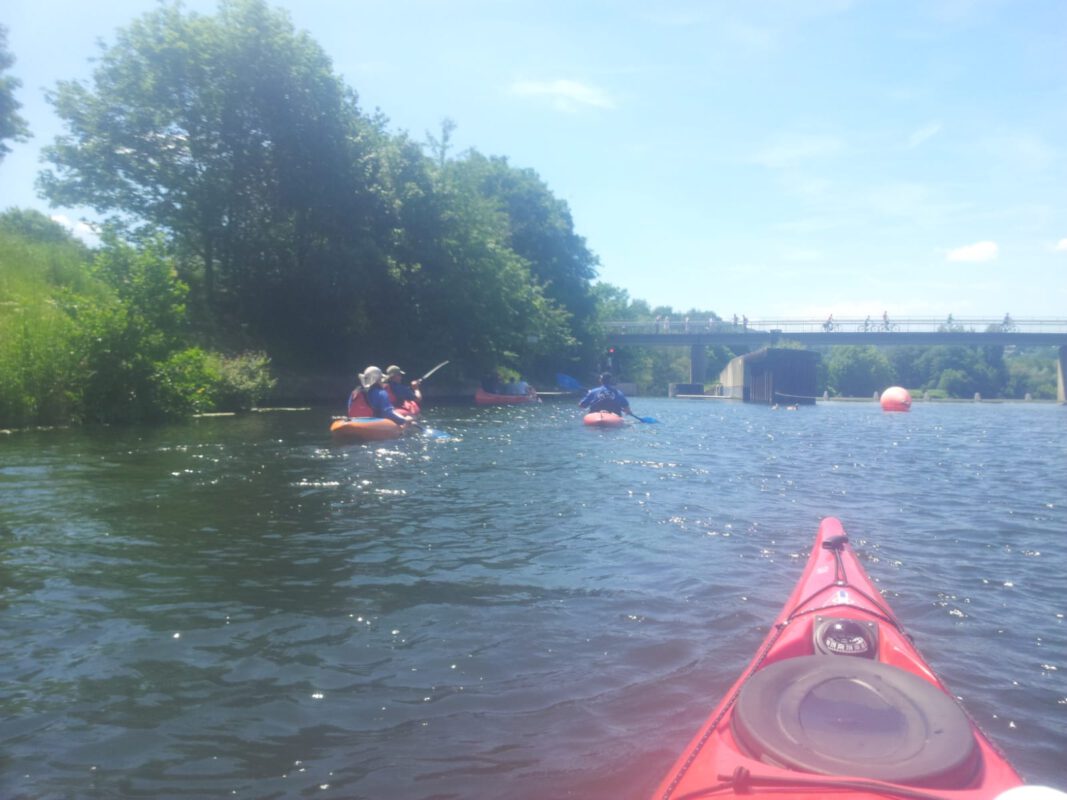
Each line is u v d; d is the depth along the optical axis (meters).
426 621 4.69
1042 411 38.19
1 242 21.59
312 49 28.36
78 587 5.18
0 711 3.50
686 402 40.84
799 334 52.56
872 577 5.63
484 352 36.12
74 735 3.32
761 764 2.26
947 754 2.19
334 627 4.58
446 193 33.62
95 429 14.95
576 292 52.03
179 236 29.05
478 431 16.59
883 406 35.09
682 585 5.41
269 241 29.44
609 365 51.38
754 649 4.28
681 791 2.31
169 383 17.02
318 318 30.48
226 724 3.44
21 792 2.90
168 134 27.59
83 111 26.70
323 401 28.27
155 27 26.89
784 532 7.03
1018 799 1.86
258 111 27.52
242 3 27.39
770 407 34.88
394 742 3.31
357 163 29.83
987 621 4.75
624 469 10.91
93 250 24.72
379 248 30.38
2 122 27.55
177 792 2.93
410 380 33.28
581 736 3.35
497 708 3.61
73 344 15.79
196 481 9.12
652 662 4.11
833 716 2.40
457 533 6.87
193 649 4.23
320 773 3.07
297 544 6.40
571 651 4.25
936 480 10.41
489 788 2.97
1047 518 7.79
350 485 9.14
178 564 5.75
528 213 50.34
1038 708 3.62
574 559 6.05
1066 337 48.72
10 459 10.55
